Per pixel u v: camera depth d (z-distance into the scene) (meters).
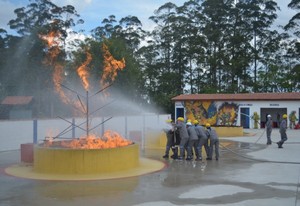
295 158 15.37
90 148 11.80
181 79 63.75
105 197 8.65
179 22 65.31
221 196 8.76
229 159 15.09
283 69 62.62
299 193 9.08
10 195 8.84
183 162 14.20
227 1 65.75
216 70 63.03
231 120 40.34
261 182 10.39
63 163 11.39
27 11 48.16
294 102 37.91
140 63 62.69
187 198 8.55
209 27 65.19
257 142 22.66
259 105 39.19
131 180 10.59
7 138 18.17
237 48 63.00
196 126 15.09
